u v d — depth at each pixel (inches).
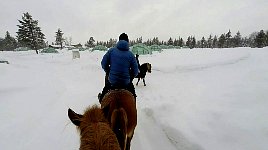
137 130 235.5
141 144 205.5
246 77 412.2
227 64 710.5
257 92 279.4
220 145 175.8
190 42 4003.4
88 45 4136.3
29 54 2121.1
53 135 222.4
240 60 784.3
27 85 417.4
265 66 560.7
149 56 1078.4
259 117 203.0
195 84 426.6
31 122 249.0
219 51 1165.7
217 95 300.7
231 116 216.4
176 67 658.2
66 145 203.8
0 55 1977.1
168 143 206.2
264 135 173.2
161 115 261.4
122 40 172.9
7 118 252.1
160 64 724.0
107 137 78.2
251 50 1083.3
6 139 207.0
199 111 248.4
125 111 141.3
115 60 167.3
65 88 447.5
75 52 1386.6
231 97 279.0
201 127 209.6
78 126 94.0
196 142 187.0
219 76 487.2
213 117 224.5
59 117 271.0
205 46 4350.4
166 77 561.6
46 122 254.4
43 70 802.2
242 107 235.8
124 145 128.8
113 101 143.3
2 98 322.7
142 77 475.5
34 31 2332.7
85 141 77.5
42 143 205.8
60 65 1075.3
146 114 283.6
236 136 181.5
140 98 363.9
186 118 236.7
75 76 643.5
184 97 323.3
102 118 92.9
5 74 520.1
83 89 443.5
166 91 392.2
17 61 1346.0
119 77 167.6
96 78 600.4
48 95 363.9
